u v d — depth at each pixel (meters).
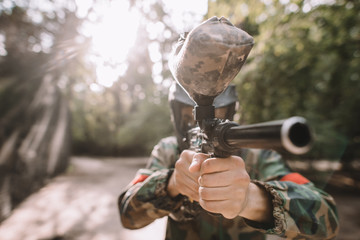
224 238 1.29
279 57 5.16
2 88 5.18
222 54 0.71
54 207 5.69
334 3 4.74
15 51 4.91
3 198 5.03
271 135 0.49
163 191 1.21
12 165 5.65
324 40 5.61
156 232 4.29
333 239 1.03
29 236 4.02
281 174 1.28
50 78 7.54
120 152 20.47
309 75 6.45
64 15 4.73
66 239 3.95
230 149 0.74
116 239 3.98
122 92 18.41
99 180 9.27
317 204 1.00
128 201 1.30
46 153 8.63
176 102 1.38
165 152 1.58
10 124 5.62
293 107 6.26
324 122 6.02
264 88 5.15
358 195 6.62
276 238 1.00
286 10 4.12
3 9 4.87
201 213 1.33
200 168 0.85
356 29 5.50
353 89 6.89
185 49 0.75
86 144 21.56
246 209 0.92
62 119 11.01
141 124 13.59
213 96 0.85
